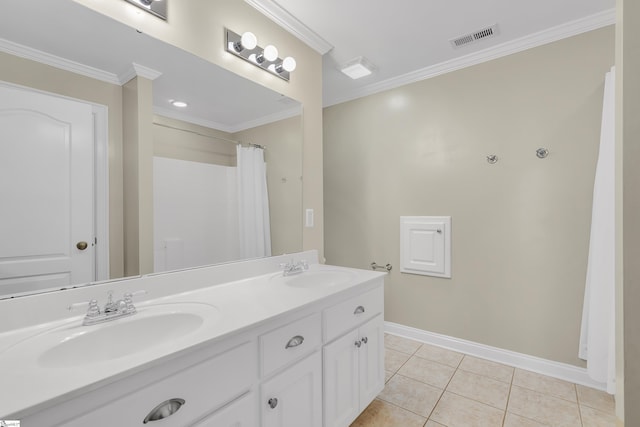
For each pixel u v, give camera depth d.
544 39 2.09
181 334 1.12
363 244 3.02
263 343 1.08
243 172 1.76
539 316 2.14
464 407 1.78
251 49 1.69
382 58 2.43
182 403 0.84
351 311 1.55
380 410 1.76
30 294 1.02
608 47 1.90
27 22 1.05
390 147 2.84
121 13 1.26
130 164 1.30
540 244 2.13
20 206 1.03
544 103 2.11
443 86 2.54
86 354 0.96
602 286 1.76
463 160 2.45
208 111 1.58
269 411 1.10
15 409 0.59
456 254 2.48
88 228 1.18
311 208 2.18
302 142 2.12
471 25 2.02
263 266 1.80
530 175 2.16
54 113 1.10
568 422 1.64
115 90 1.25
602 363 1.76
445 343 2.54
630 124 0.78
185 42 1.46
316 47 2.20
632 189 0.77
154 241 1.37
